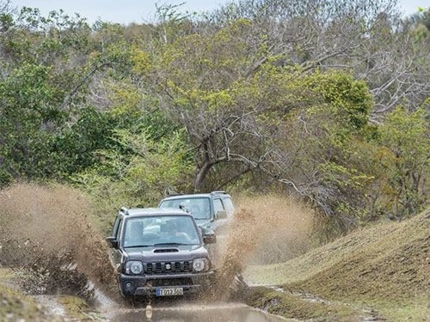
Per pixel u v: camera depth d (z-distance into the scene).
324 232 62.47
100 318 26.70
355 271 29.95
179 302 29.62
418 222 32.78
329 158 64.25
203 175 64.00
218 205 39.34
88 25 75.50
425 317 22.47
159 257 29.19
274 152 61.78
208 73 67.00
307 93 63.97
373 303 26.17
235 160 63.50
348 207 62.78
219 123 62.00
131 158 57.97
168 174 56.69
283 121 62.00
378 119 81.44
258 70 69.50
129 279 28.89
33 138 56.69
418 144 64.75
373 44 94.81
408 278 27.23
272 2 90.44
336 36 92.00
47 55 70.12
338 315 24.78
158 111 63.31
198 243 30.69
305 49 89.62
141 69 64.44
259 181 65.44
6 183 54.62
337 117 64.38
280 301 28.48
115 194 54.25
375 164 64.88
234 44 69.75
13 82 58.03
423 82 92.19
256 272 40.53
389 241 32.44
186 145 63.00
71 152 58.19
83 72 66.88
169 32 73.56
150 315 27.58
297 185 61.91
